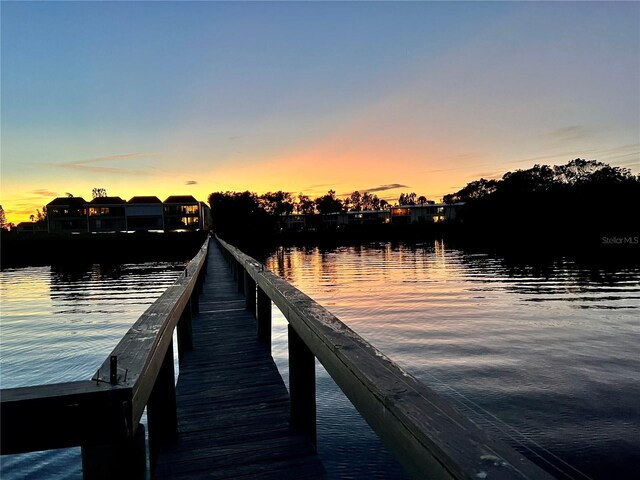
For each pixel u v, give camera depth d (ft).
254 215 268.00
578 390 19.53
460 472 2.78
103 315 42.19
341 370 5.55
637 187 176.24
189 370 13.56
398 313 38.99
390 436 4.00
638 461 13.37
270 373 13.30
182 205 217.97
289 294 10.12
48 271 116.26
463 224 245.24
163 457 8.38
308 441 9.04
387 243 226.17
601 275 69.36
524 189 217.36
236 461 8.25
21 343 30.48
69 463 13.10
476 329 32.07
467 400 18.44
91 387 4.08
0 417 3.81
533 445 14.53
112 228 210.59
